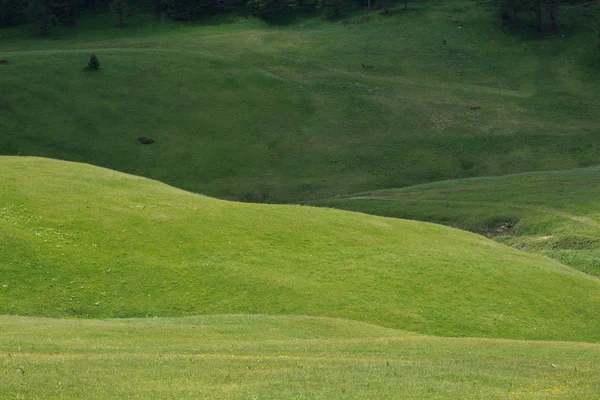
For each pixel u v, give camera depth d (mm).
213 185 127812
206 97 154750
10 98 145125
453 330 47719
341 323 44219
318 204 114500
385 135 144125
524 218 96438
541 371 32125
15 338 34219
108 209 57031
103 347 33438
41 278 46625
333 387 27938
